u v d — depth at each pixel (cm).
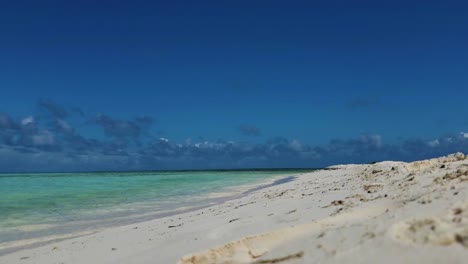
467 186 764
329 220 816
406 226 559
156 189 4144
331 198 1452
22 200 3012
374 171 2492
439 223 541
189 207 2441
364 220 718
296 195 1989
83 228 1817
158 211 2309
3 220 2061
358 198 1192
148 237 1354
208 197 3070
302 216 1097
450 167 1343
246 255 721
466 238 482
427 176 1224
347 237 611
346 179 2670
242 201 2323
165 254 993
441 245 488
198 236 1123
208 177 7869
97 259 1127
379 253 512
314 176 4906
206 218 1605
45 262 1194
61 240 1557
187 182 5666
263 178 6800
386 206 859
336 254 556
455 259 455
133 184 5209
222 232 1095
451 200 665
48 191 3938
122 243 1320
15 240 1589
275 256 645
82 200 2992
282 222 1066
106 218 2095
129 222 1936
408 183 1206
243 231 1052
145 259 990
